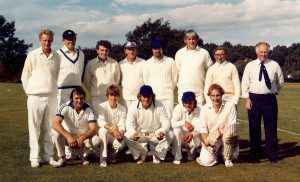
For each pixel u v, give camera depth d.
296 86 39.69
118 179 5.92
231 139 6.44
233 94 7.34
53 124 6.65
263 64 6.91
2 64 66.38
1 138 9.45
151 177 6.02
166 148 6.95
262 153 7.77
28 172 6.36
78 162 7.10
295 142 8.91
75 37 7.37
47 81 6.82
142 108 6.97
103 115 7.11
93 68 7.70
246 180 5.82
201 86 7.68
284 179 5.86
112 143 6.98
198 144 7.16
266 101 6.90
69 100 7.21
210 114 6.87
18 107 17.11
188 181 5.79
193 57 7.64
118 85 7.98
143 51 71.88
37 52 6.80
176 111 7.23
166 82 7.71
